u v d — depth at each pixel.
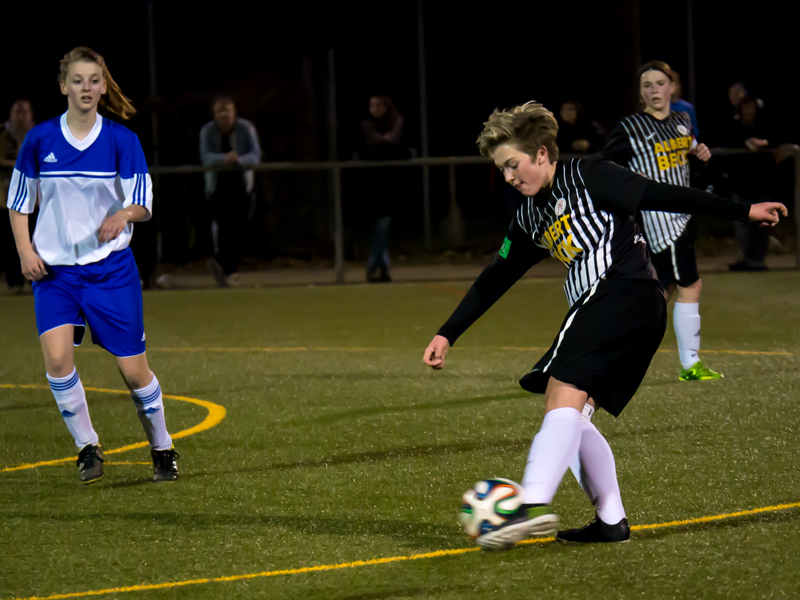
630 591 12.36
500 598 12.26
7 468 19.27
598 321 13.14
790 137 64.44
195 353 32.66
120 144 17.42
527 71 63.38
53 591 12.80
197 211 49.12
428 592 12.48
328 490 17.22
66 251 17.44
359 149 50.06
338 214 50.00
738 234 49.34
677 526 14.71
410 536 14.67
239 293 47.41
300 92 60.72
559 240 13.59
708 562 13.23
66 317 17.64
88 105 17.19
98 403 25.25
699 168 48.44
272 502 16.59
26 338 36.44
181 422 22.95
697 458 18.55
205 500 16.80
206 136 48.50
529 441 20.39
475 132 63.56
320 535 14.82
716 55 64.56
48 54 59.91
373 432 21.48
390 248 54.97
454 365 29.36
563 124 47.47
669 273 25.69
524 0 62.94
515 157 13.24
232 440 21.09
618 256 13.39
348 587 12.71
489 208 54.34
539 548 13.94
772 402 23.20
